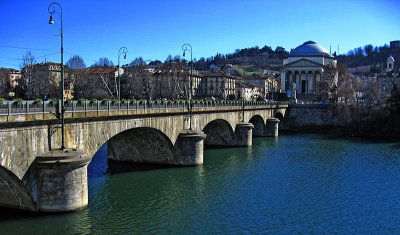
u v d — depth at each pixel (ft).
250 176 169.27
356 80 454.40
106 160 199.82
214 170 180.14
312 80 602.85
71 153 109.60
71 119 116.16
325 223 114.62
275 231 107.86
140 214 118.11
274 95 528.22
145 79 442.91
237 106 256.73
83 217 111.04
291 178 167.22
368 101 370.53
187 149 186.19
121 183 153.99
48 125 109.40
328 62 617.21
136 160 192.85
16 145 100.07
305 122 391.65
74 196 110.22
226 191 144.97
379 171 184.14
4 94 341.62
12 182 104.78
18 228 100.99
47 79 333.01
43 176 106.93
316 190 148.77
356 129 352.28
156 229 106.83
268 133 330.75
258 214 120.78
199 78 572.10
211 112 218.59
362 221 116.67
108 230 104.68
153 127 163.43
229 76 606.55
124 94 444.96
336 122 376.48
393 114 341.21
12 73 418.31
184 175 168.55
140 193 140.46
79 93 373.20
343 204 132.05
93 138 127.85
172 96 434.30
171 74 463.83
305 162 204.44
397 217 120.47
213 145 264.31
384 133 338.75
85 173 113.50
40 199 107.96
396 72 607.78
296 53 629.51
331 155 229.04
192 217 116.98
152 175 167.63
